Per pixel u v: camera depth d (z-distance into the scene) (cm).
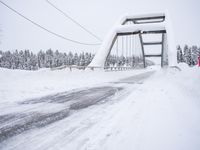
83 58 8844
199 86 841
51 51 9212
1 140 321
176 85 1051
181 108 508
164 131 345
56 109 533
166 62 5275
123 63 8688
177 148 280
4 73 1465
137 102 618
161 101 616
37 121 422
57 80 1441
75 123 405
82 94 814
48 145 298
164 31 3372
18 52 8300
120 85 1188
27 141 315
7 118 446
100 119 431
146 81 1473
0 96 743
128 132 345
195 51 7494
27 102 638
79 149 281
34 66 8300
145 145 292
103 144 297
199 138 314
